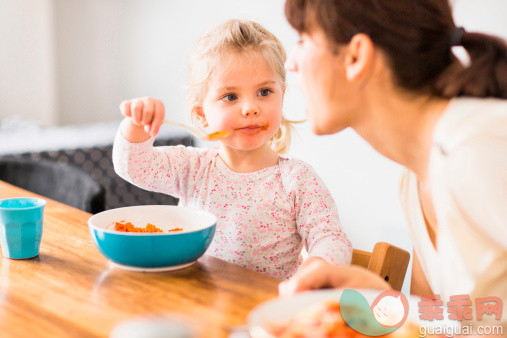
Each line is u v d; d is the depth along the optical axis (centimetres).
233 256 121
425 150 78
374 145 84
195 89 125
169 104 353
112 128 342
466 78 72
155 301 79
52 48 396
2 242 95
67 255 98
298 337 65
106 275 88
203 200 125
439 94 76
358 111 80
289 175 122
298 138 277
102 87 394
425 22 73
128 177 116
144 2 358
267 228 120
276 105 120
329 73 77
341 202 264
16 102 390
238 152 125
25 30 385
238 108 118
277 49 123
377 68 75
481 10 200
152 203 299
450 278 68
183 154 127
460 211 65
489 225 62
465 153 64
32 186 181
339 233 112
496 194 61
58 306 76
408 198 93
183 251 90
